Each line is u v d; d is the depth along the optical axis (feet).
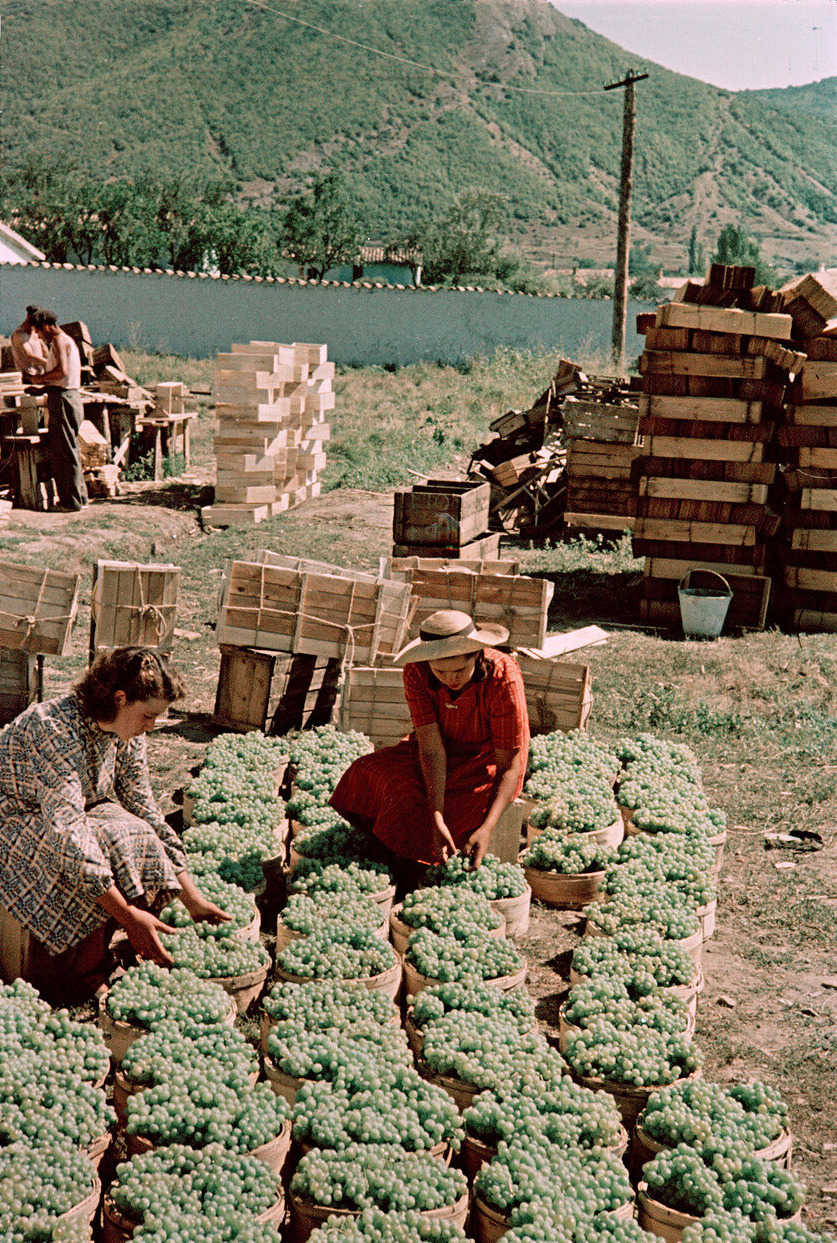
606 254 640.99
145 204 190.90
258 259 188.14
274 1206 10.20
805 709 25.77
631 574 39.73
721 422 32.76
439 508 32.07
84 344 54.24
